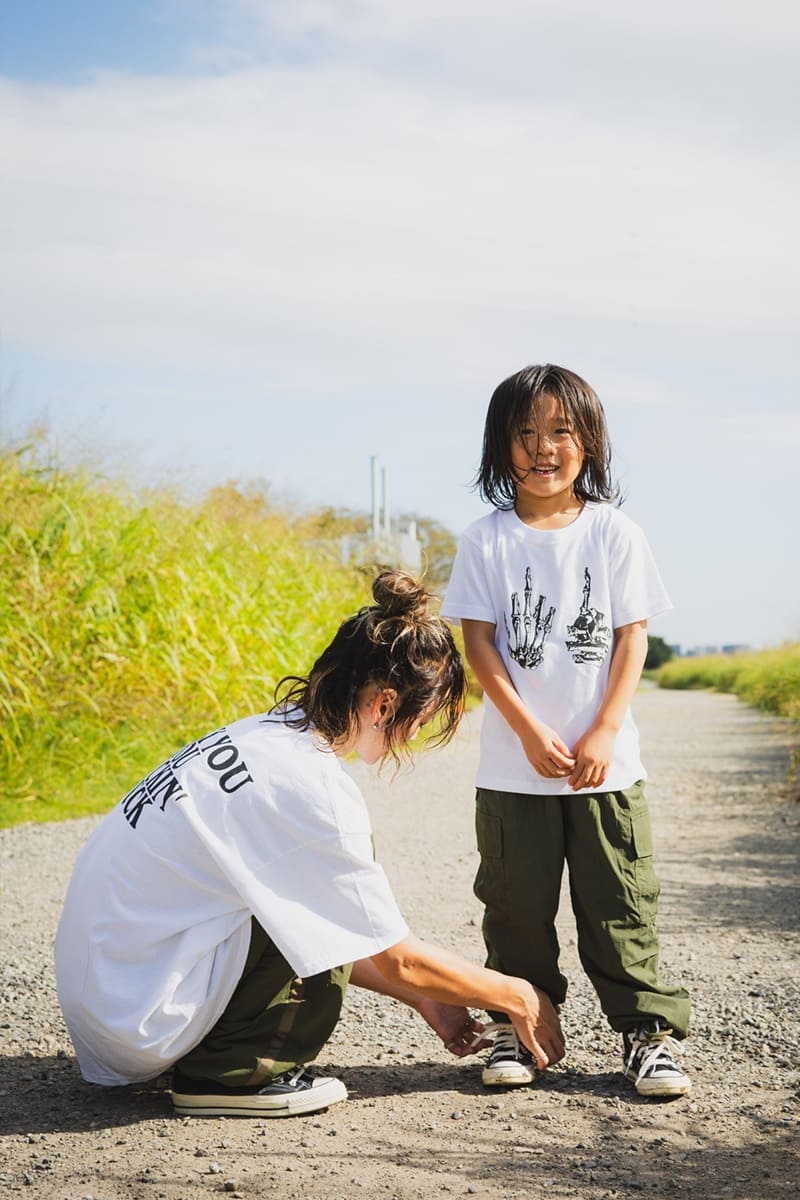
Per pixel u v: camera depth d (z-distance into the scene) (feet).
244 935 7.99
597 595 9.29
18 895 15.61
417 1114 8.31
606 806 8.99
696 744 42.55
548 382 9.49
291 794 7.94
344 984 8.31
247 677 29.78
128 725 27.35
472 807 25.85
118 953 8.00
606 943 8.96
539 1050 8.70
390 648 8.33
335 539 45.14
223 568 33.78
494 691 9.12
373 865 8.04
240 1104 8.21
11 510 27.37
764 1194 7.02
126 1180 7.16
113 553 29.17
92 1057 8.46
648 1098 8.59
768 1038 9.95
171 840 8.02
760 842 20.84
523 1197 6.95
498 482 9.84
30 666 24.68
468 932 13.85
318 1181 7.15
